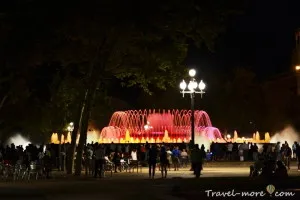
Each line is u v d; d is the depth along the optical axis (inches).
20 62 1203.9
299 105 3161.9
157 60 1338.6
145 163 1729.8
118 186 1011.3
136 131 2235.5
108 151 1590.8
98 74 1291.8
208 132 2308.1
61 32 1175.6
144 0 1164.5
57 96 1566.2
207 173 1395.2
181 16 1207.6
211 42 1275.8
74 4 1144.2
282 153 1505.9
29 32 1173.7
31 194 879.7
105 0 1141.1
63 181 1157.7
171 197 794.8
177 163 1552.7
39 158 1302.9
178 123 2327.8
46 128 1635.1
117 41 1229.1
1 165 1284.4
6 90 1566.2
